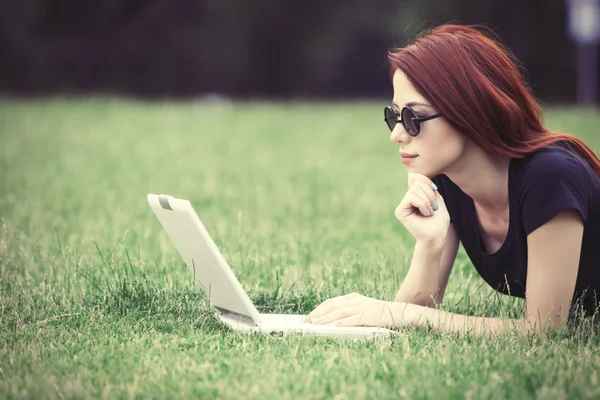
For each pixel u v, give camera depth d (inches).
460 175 245.1
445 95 235.5
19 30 2346.2
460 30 244.7
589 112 1382.9
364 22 2564.0
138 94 2472.9
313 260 379.6
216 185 688.4
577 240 233.3
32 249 380.5
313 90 2610.7
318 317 256.4
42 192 615.2
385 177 754.2
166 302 285.9
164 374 209.5
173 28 2480.3
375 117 1416.1
